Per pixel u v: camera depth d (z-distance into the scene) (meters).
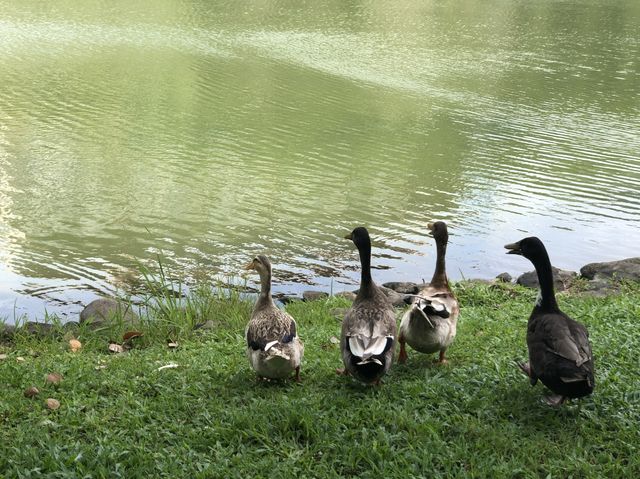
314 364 7.49
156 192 16.20
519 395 6.57
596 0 50.78
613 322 8.79
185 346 8.44
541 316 6.36
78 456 5.45
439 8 44.94
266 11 40.59
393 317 6.71
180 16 38.03
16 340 9.15
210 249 13.43
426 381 6.80
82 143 19.36
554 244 14.20
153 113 22.33
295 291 11.85
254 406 6.29
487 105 24.77
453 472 5.40
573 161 19.48
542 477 5.40
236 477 5.29
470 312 9.59
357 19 39.81
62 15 36.88
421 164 18.83
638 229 15.06
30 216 14.62
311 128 21.58
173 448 5.69
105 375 7.15
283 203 15.87
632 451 5.65
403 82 27.31
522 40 36.22
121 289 11.70
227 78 26.84
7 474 5.32
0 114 21.50
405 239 14.23
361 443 5.73
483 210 15.88
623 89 27.59
